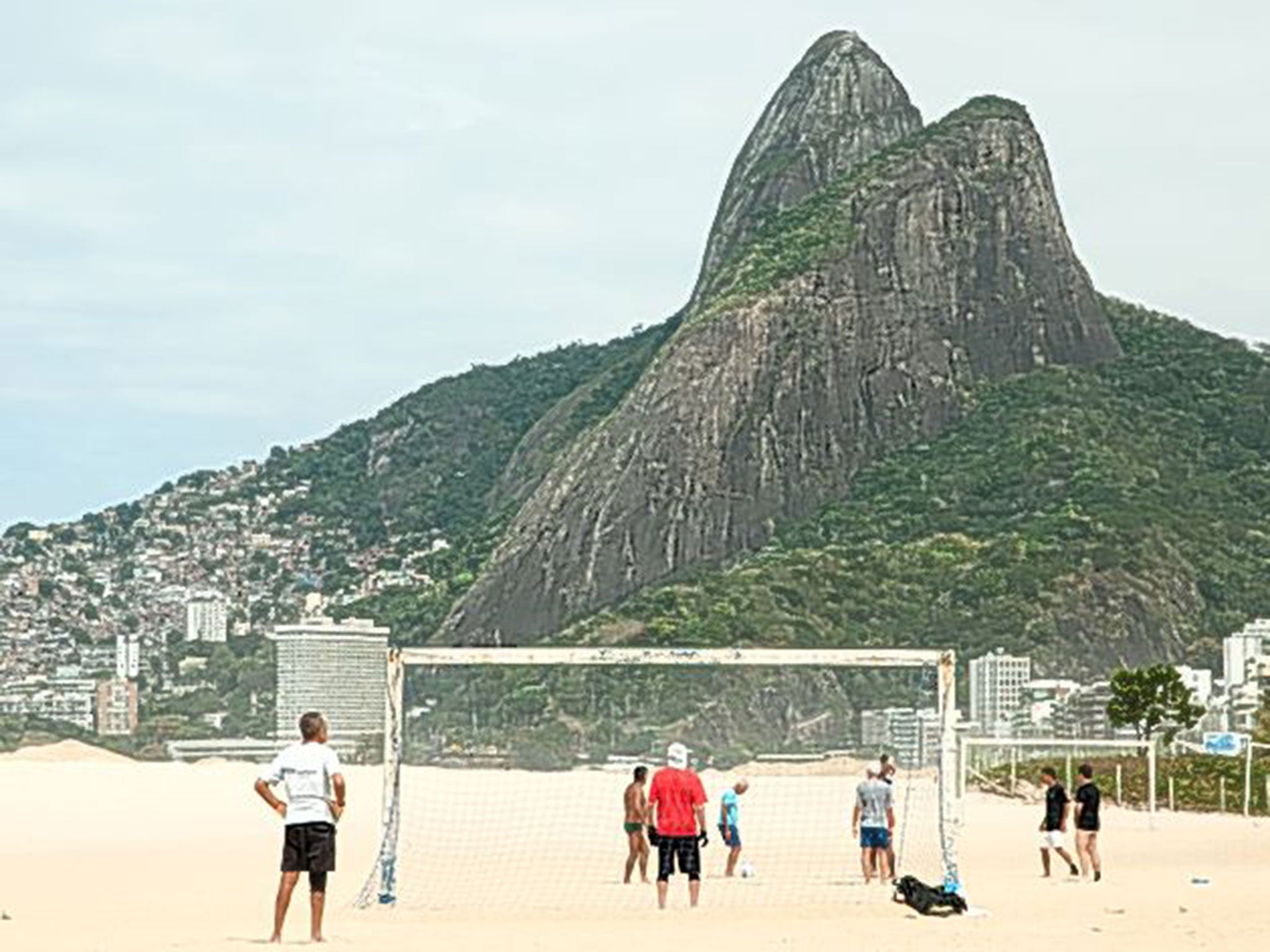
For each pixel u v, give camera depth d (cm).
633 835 4312
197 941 2883
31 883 4272
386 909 3609
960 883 3888
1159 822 7425
